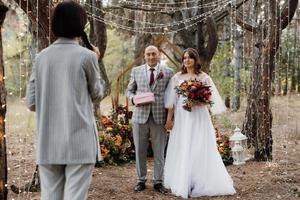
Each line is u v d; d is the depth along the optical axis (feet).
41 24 17.20
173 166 18.78
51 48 9.70
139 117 18.10
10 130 36.06
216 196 18.08
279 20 25.48
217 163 18.38
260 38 26.73
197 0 33.53
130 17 46.11
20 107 48.24
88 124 9.52
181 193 17.85
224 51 54.13
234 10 30.71
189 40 35.37
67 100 9.37
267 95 26.16
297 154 27.84
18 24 32.86
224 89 54.70
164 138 18.52
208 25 33.17
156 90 18.11
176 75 18.86
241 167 24.26
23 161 24.67
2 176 12.30
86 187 9.52
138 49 49.44
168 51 57.26
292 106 49.26
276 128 37.93
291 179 20.83
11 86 56.80
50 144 9.43
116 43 79.20
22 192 18.03
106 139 25.22
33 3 16.83
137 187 18.66
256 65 26.68
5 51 46.50
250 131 26.96
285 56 59.06
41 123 9.49
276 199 17.51
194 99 18.07
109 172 22.80
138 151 18.48
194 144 18.26
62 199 9.79
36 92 9.68
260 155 26.00
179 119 18.75
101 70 33.76
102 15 33.14
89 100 9.78
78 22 9.66
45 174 9.72
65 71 9.46
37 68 9.70
